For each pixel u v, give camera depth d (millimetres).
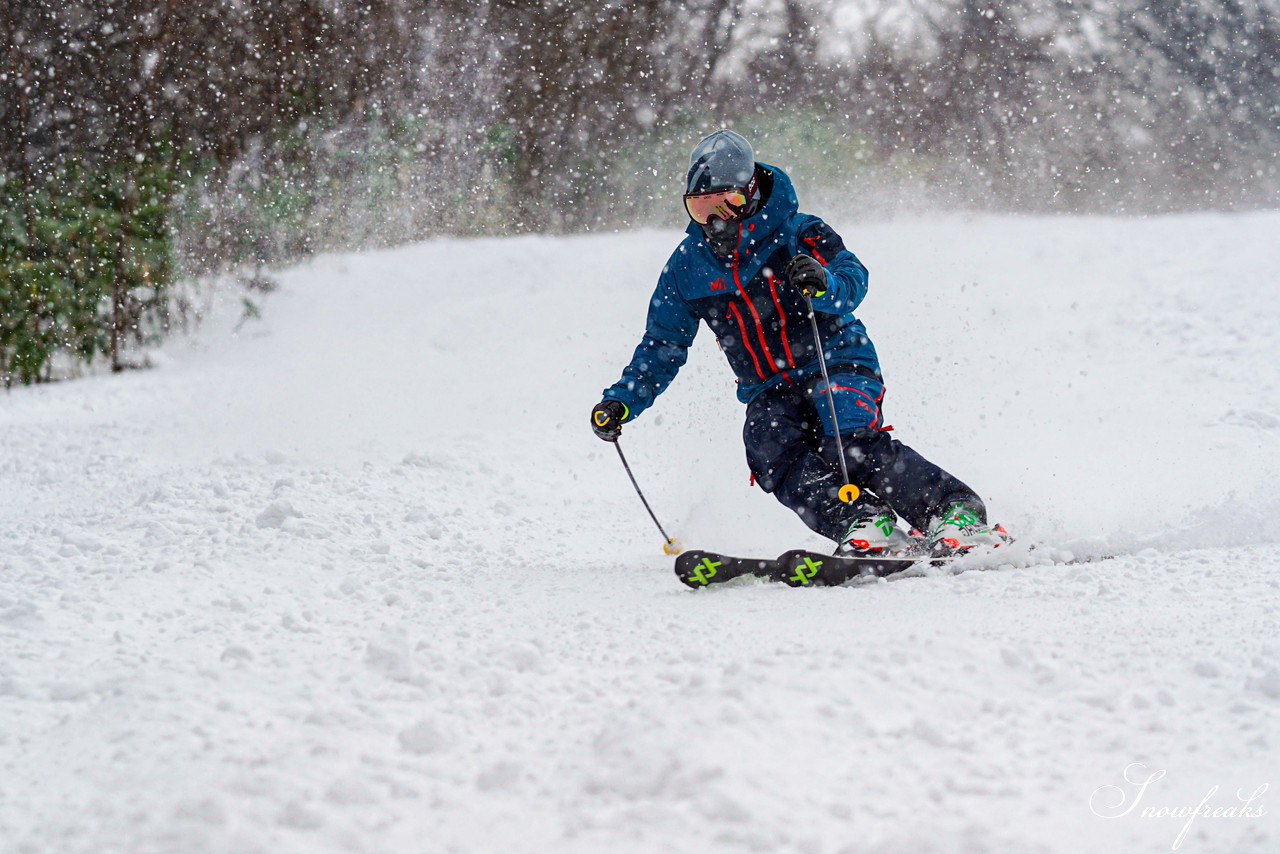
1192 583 6570
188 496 10141
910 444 12109
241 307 24719
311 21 29109
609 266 26500
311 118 29047
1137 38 43156
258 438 14578
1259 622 5535
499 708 4695
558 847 3578
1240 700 4535
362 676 5098
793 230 8000
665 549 8688
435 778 4051
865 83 40156
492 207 33031
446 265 27172
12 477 13359
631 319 21891
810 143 37125
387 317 23469
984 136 40719
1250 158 43031
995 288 21516
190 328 23781
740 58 38906
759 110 38125
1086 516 8703
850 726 4352
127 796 3895
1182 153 42844
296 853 3520
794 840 3537
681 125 36500
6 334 21234
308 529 9141
